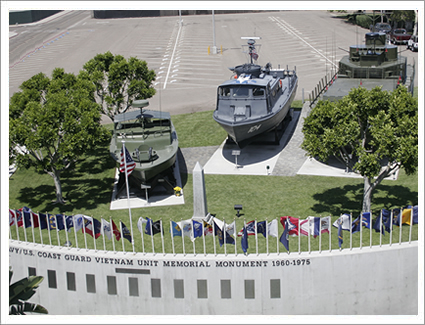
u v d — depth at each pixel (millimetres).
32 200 32812
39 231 29797
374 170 26125
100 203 32125
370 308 26594
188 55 74188
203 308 26703
